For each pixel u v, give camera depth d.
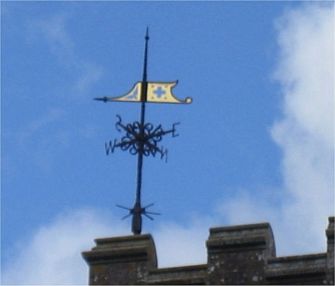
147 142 50.59
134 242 46.69
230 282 45.28
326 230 45.28
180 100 51.53
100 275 46.38
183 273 45.84
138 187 49.41
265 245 45.75
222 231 46.28
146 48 52.56
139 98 51.62
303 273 44.81
